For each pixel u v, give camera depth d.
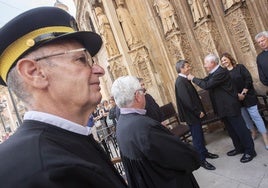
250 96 3.89
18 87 0.73
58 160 0.57
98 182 0.62
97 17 6.81
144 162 1.70
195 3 5.38
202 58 5.63
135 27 6.23
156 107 3.79
